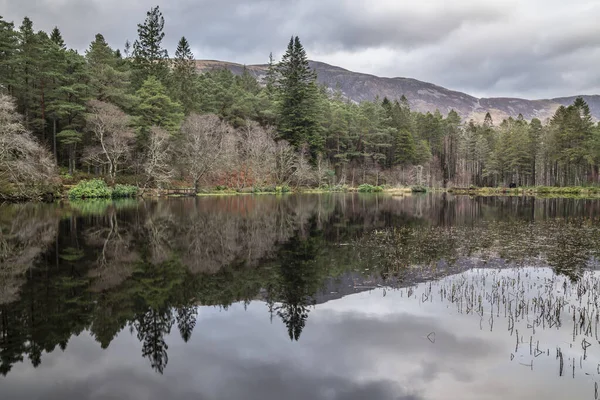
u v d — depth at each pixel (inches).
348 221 1071.0
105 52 1968.5
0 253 592.1
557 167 3395.7
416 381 243.9
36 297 397.4
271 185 2549.2
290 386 237.3
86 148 1843.0
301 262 567.5
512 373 253.4
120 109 1868.8
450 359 273.4
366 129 3452.3
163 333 316.5
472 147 3932.1
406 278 488.4
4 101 1316.4
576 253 641.6
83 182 1672.0
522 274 510.3
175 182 2201.0
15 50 1734.7
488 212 1389.0
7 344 293.1
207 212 1214.9
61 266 520.4
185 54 2957.7
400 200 2096.5
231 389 233.5
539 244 722.8
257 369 258.8
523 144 3587.6
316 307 381.7
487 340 304.2
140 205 1427.2
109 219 991.0
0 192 1371.8
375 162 3545.8
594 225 999.0
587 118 3105.3
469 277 494.6
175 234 784.9
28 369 256.2
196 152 2009.1
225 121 2733.8
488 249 674.2
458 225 1002.1
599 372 254.5
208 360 271.3
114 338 305.3
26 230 798.5
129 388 233.3
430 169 3863.2
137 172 2030.0
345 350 287.7
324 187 2930.6
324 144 3277.6
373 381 244.1
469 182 3885.3
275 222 1005.8
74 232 784.9
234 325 335.0
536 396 226.5
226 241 722.2
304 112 2839.6
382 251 653.3
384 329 326.3
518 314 361.1
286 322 342.6
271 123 3029.0
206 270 514.6
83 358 272.1
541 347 291.4
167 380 243.1
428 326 332.8
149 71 2493.8
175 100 2410.2
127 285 442.0
